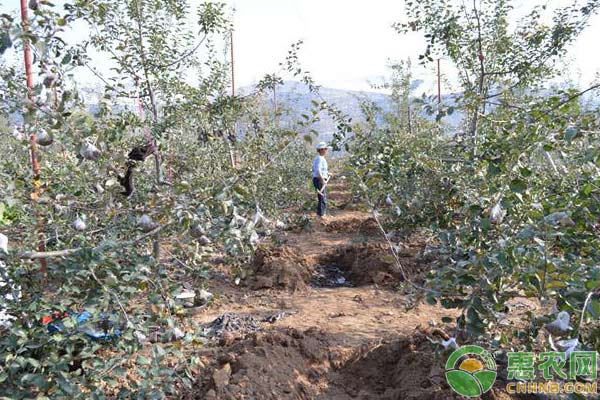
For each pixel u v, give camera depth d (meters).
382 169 5.38
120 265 2.89
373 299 5.46
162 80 5.17
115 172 3.62
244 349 3.73
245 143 6.63
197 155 5.88
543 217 2.61
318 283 6.35
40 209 3.38
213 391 3.22
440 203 5.32
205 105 5.81
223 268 6.20
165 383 2.92
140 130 5.07
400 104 11.99
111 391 3.22
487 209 3.15
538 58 6.30
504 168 3.02
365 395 3.46
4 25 2.37
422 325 4.43
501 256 2.49
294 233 8.77
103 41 4.76
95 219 3.69
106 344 3.05
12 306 2.85
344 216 10.27
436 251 3.50
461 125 6.91
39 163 4.25
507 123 3.57
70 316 2.79
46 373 2.77
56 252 2.62
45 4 2.63
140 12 4.99
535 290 2.54
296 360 3.69
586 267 2.51
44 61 2.73
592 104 6.97
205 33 5.45
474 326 2.64
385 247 6.58
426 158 5.28
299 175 11.17
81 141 2.87
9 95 2.82
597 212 2.86
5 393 2.54
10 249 2.80
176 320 3.02
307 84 5.91
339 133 5.24
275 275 6.04
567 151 3.62
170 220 2.95
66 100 2.70
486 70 6.59
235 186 3.10
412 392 3.25
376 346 3.99
